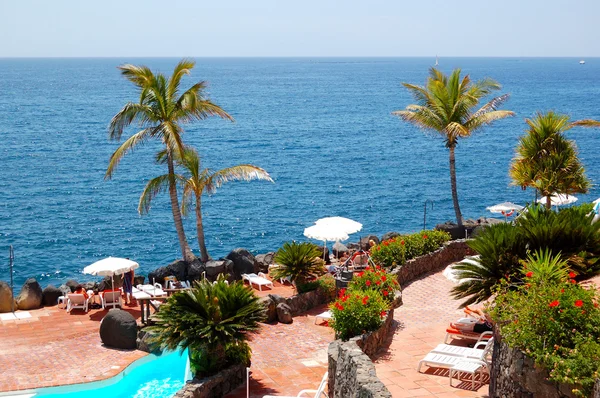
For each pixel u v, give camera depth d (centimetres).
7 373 1869
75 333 2217
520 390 1107
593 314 1086
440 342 1703
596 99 17550
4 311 2452
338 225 2784
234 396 1647
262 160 8175
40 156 8156
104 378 1828
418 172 7419
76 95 19475
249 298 1764
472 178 7056
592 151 8806
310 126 12088
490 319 1312
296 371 1802
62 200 5719
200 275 2831
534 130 2825
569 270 1365
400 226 5031
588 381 976
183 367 1930
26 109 14700
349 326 1628
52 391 1761
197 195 3042
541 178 2750
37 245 4350
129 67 2877
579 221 1473
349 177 7050
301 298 2369
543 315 1088
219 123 12500
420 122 3497
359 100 18262
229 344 1641
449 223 3584
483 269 1438
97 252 4250
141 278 2802
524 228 1465
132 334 2070
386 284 2011
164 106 2948
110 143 9500
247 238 4669
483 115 3469
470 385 1386
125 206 5547
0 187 6181
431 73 3566
